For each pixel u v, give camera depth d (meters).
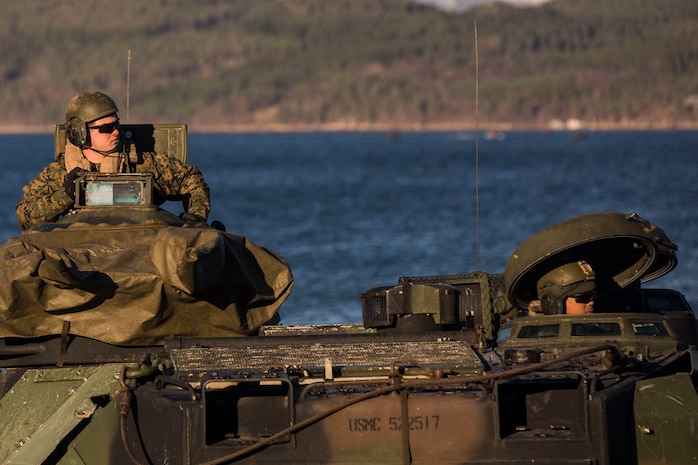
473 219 102.75
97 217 25.45
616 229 23.97
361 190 161.12
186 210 28.33
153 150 28.55
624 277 25.78
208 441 18.97
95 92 27.28
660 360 21.59
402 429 19.02
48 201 26.91
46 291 23.00
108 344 23.91
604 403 19.02
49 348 23.86
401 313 24.12
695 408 19.78
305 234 92.25
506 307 25.66
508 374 19.08
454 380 19.06
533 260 23.73
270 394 19.28
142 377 20.38
